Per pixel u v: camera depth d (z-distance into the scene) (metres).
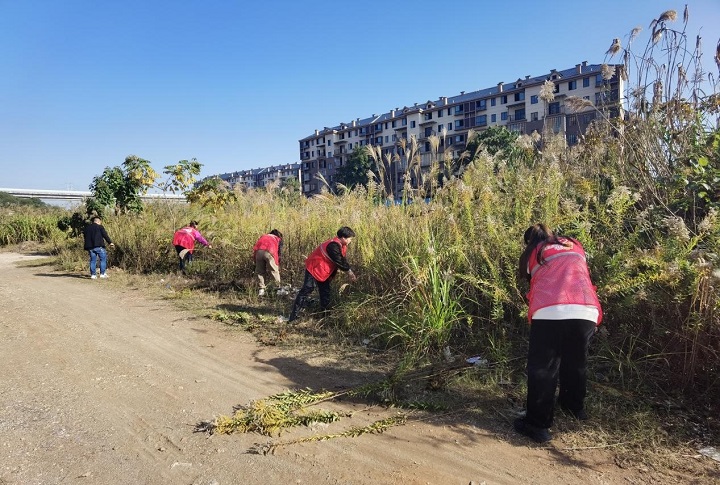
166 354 5.47
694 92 5.44
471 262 5.58
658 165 5.47
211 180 14.13
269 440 3.48
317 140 101.25
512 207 6.09
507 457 3.23
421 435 3.56
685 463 3.06
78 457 3.23
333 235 8.39
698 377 3.93
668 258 4.07
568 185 6.15
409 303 5.66
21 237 21.08
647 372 4.18
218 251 10.97
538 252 3.69
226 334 6.28
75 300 8.63
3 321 7.01
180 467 3.11
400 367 4.63
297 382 4.61
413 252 6.02
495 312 4.92
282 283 9.07
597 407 3.79
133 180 14.89
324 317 6.68
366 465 3.14
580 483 2.90
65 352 5.55
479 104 68.50
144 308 7.89
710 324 3.73
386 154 8.23
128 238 12.50
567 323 3.36
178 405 4.09
